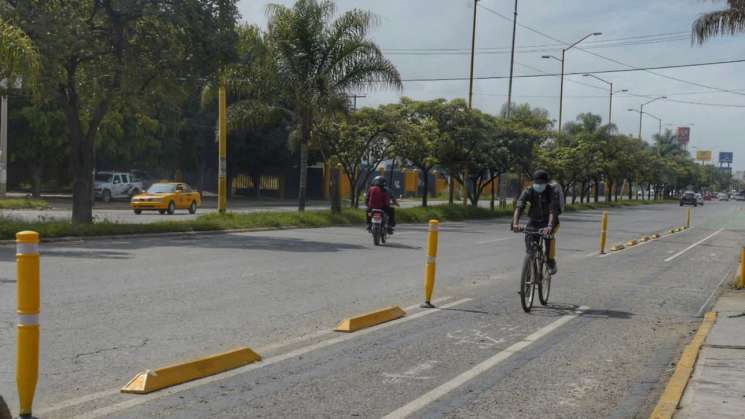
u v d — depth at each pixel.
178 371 6.46
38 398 5.84
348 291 11.96
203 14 22.11
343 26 29.78
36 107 38.69
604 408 6.18
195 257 16.11
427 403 6.11
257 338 8.30
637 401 6.41
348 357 7.55
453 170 42.50
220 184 27.59
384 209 21.19
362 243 21.31
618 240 27.56
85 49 21.09
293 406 5.89
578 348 8.40
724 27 19.64
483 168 45.66
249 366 7.06
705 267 18.55
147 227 22.06
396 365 7.30
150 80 23.25
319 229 27.70
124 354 7.32
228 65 23.73
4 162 36.59
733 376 7.02
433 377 6.92
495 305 11.12
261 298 10.97
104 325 8.63
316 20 29.55
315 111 29.77
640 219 48.38
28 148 42.78
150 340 7.96
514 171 51.00
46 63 19.61
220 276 13.15
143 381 6.13
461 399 6.27
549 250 11.16
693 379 6.90
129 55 22.11
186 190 37.78
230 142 56.25
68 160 46.28
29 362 5.22
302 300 10.93
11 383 6.22
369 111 34.94
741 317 10.49
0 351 7.14
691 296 13.09
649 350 8.45
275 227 27.19
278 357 7.43
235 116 29.66
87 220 22.84
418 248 20.19
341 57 29.56
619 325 9.92
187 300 10.55
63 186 56.62
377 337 8.55
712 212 68.62
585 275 15.66
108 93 22.77
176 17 20.89
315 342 8.20
